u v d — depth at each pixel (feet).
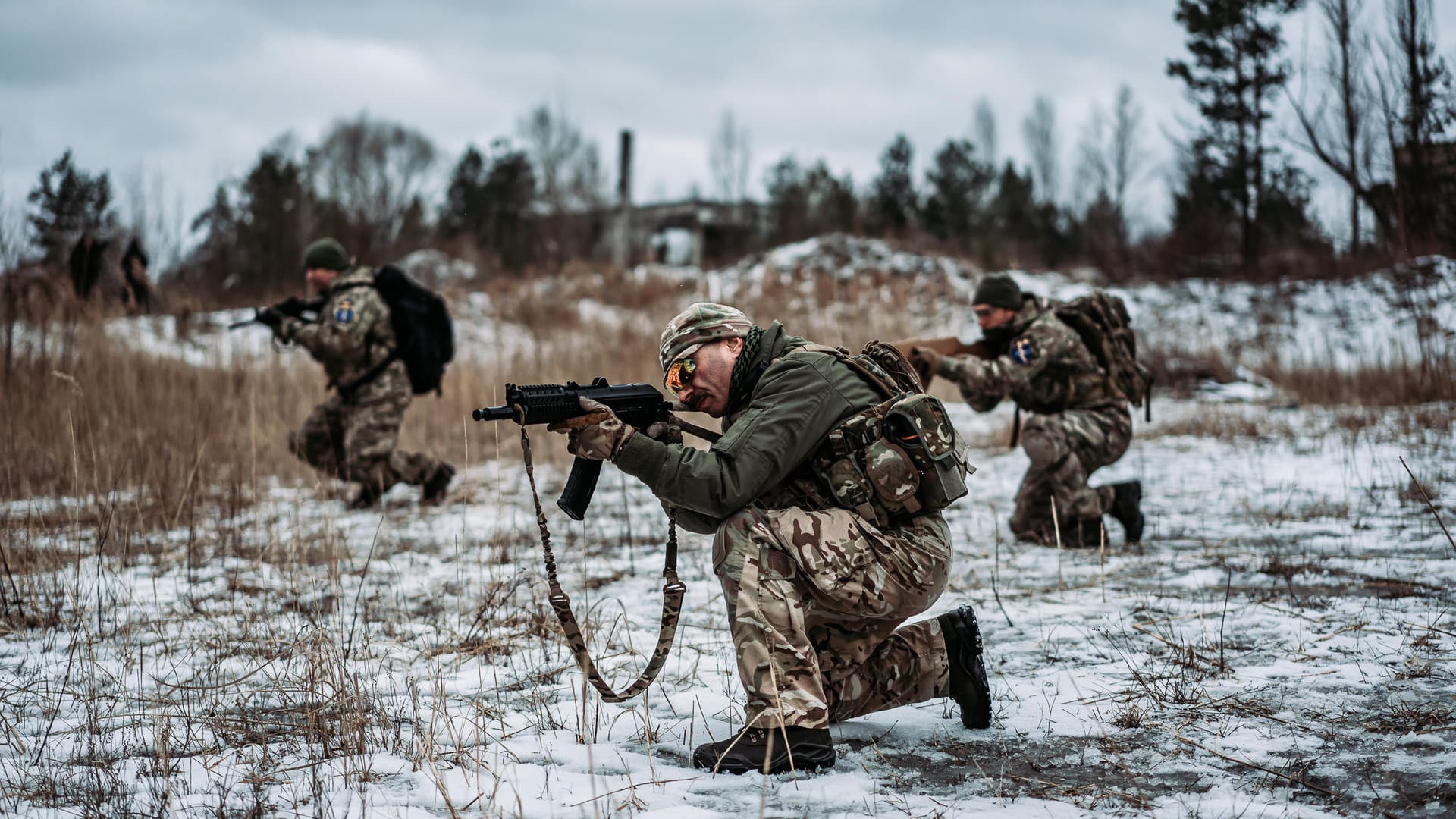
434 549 19.25
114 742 9.91
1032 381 18.63
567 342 45.06
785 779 8.55
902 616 9.20
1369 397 39.17
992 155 139.74
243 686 11.64
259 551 17.26
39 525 19.08
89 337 30.53
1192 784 8.41
